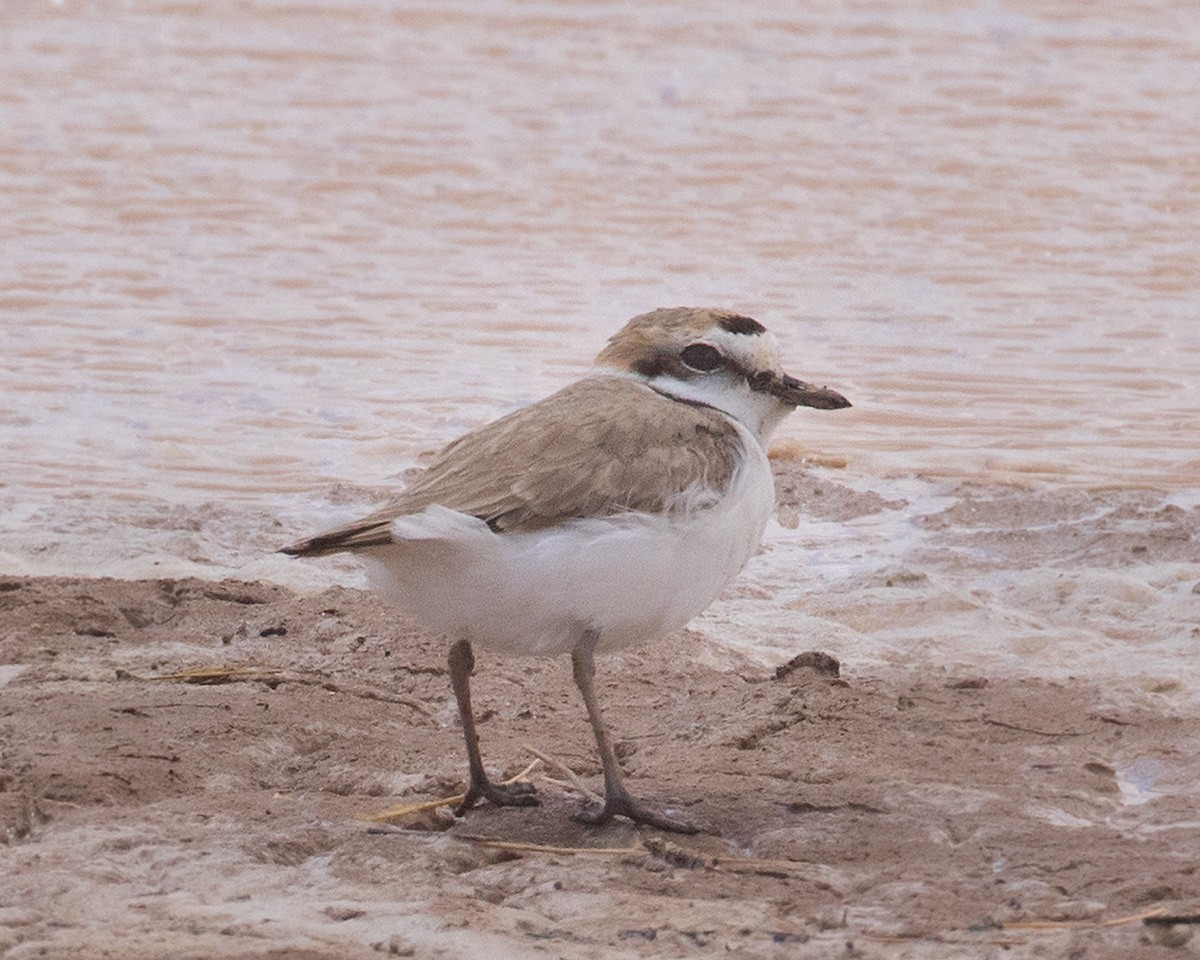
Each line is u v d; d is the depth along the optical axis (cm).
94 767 955
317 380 1805
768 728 1055
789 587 1352
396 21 3369
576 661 907
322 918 804
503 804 954
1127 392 1789
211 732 1023
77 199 2394
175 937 778
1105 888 838
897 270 2162
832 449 1636
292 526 1456
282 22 3369
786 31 3303
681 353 978
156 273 2122
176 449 1620
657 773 998
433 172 2533
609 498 891
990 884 848
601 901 832
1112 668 1188
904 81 2989
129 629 1230
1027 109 2844
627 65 3086
